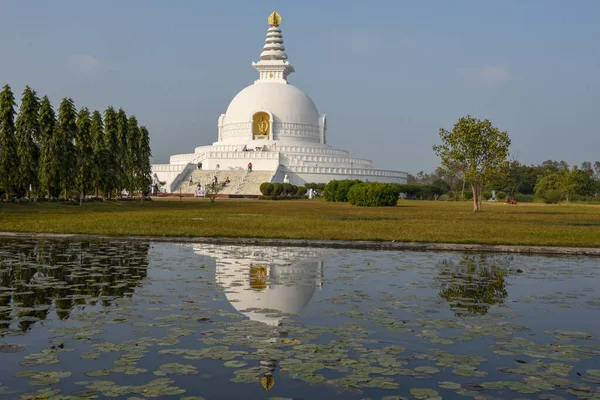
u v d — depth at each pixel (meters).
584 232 32.38
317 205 71.81
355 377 9.67
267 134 136.50
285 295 15.37
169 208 58.25
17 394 8.84
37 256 21.64
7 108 58.28
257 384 9.31
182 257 21.83
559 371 10.02
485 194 126.50
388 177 134.62
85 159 69.19
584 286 17.03
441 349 11.09
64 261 20.52
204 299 14.78
